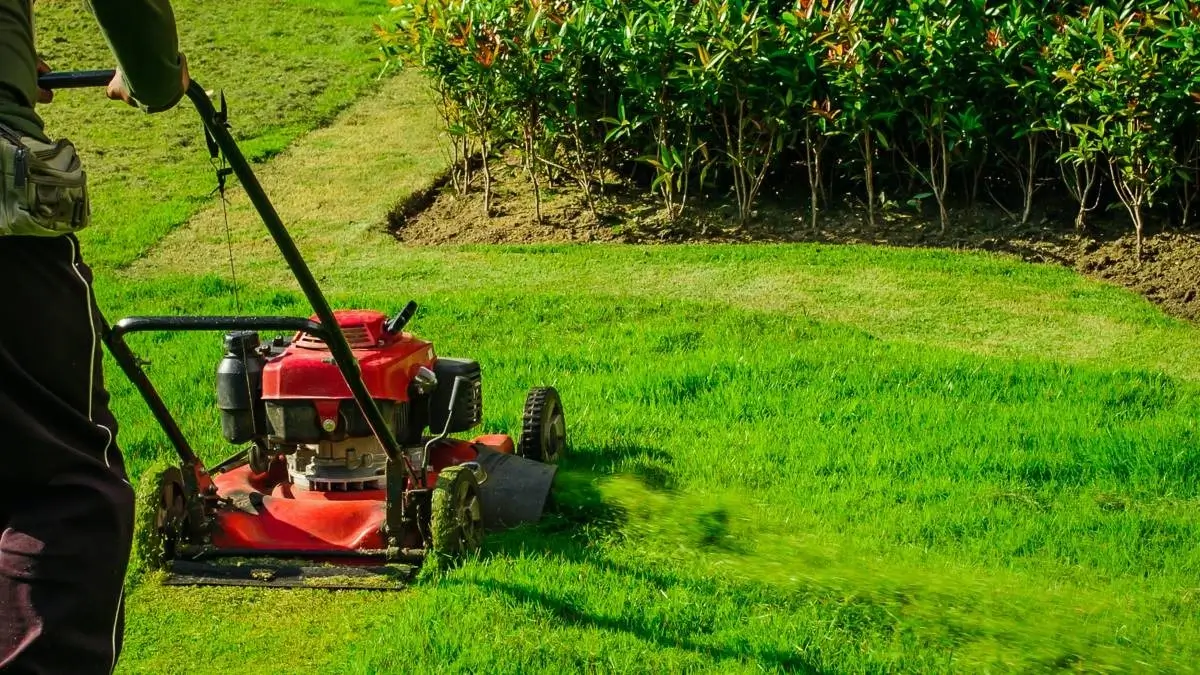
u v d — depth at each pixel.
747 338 9.25
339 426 5.31
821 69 11.91
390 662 4.22
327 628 4.61
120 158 15.19
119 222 13.09
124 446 6.85
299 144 15.70
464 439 6.73
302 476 5.52
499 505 5.62
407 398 5.48
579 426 7.29
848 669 4.23
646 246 12.12
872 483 6.34
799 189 13.20
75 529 2.36
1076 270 11.35
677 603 4.71
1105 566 5.37
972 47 11.56
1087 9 11.95
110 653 2.39
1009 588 5.10
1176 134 11.64
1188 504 6.21
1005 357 8.92
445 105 13.66
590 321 9.73
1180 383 8.24
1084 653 4.49
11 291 2.33
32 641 2.28
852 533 5.65
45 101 2.91
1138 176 11.10
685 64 11.98
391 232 12.94
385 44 13.72
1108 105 11.04
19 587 2.31
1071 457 6.77
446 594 4.73
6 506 2.39
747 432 7.18
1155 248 11.47
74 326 2.44
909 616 4.75
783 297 10.46
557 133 12.70
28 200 2.28
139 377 4.65
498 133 12.91
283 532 5.23
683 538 5.53
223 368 5.42
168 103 2.70
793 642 4.41
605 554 5.27
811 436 7.11
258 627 4.63
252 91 17.41
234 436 5.48
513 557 5.19
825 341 9.13
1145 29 11.66
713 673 4.14
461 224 13.10
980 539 5.62
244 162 3.30
